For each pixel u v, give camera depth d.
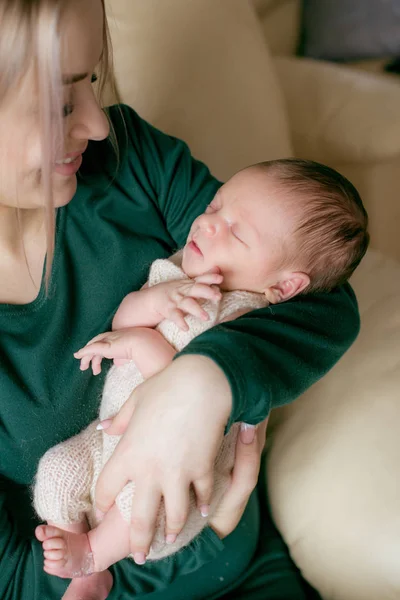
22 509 0.88
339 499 0.90
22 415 0.83
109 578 0.87
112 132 0.88
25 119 0.64
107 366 0.91
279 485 0.99
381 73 1.98
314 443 0.96
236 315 0.83
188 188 0.98
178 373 0.68
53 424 0.86
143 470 0.69
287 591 0.95
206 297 0.79
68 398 0.85
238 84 1.26
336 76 1.70
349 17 1.99
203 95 1.19
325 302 0.87
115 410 0.85
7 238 0.82
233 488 0.84
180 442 0.67
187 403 0.67
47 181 0.65
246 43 1.32
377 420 0.93
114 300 0.90
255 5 1.91
